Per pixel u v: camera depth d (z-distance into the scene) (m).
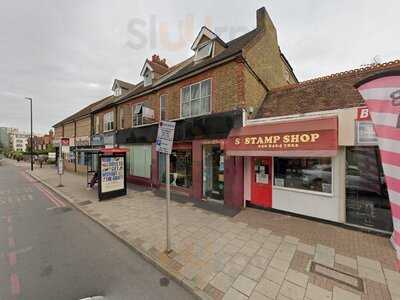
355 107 5.20
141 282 3.41
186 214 6.62
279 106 7.48
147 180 11.46
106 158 8.65
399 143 1.92
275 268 3.68
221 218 6.24
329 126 5.16
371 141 4.94
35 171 21.30
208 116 7.96
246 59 7.25
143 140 11.55
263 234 5.09
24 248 4.54
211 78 8.05
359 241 4.70
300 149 5.45
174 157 9.96
